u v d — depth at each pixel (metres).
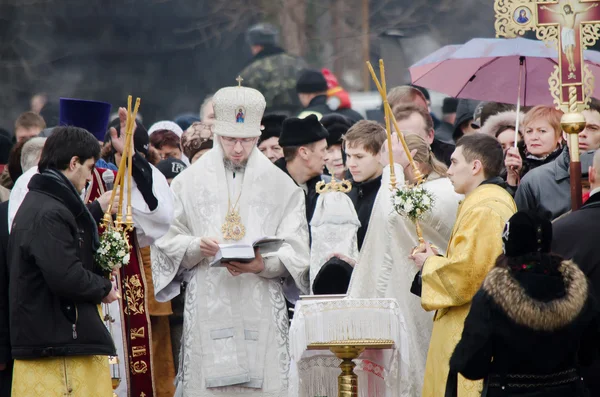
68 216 15.84
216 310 19.11
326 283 18.50
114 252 16.42
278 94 34.88
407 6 49.06
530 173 19.25
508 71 21.83
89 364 16.12
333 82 30.61
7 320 16.33
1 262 16.52
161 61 45.25
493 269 13.88
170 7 45.44
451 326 16.08
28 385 15.80
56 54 44.56
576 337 13.65
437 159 21.06
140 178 18.56
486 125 22.33
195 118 30.48
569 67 17.59
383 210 18.02
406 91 22.81
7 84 44.12
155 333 21.11
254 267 18.86
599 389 15.45
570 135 17.52
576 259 15.49
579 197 17.39
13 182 21.89
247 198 19.50
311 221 19.02
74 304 15.88
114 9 44.78
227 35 46.31
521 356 13.59
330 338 16.28
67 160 16.09
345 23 49.22
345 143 19.69
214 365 18.95
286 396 19.08
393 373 16.86
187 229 19.61
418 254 16.70
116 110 44.44
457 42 48.19
